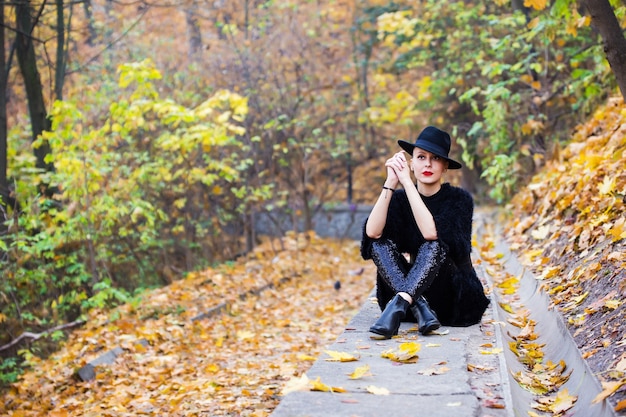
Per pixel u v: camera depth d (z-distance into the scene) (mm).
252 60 19094
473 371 4320
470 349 4812
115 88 15742
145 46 18625
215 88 18391
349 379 4082
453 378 4035
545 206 9258
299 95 19844
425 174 5465
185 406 6156
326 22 22797
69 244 11664
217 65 18828
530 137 14031
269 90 19141
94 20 18156
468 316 5469
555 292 6113
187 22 21172
